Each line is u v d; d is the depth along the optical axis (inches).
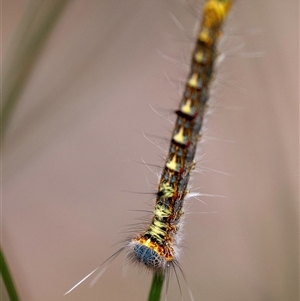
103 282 11.4
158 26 11.3
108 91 11.6
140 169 12.1
